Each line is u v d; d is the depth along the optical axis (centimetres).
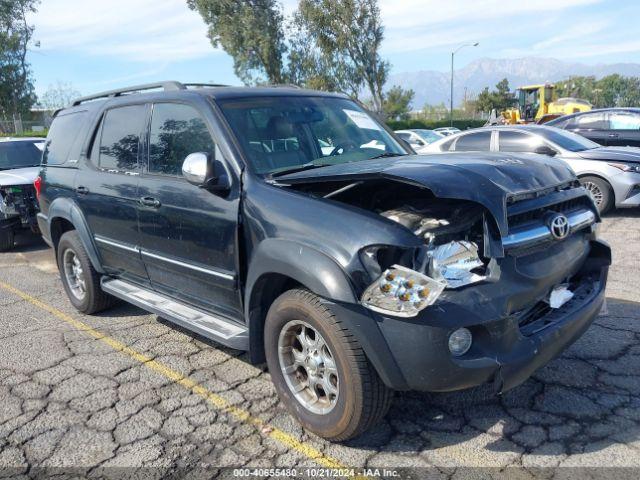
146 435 336
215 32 4662
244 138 367
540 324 304
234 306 369
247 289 335
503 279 280
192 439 329
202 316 402
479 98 6297
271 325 327
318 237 294
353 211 293
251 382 397
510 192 288
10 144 1008
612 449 299
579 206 355
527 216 307
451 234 281
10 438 339
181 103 405
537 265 298
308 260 292
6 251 881
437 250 271
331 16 4188
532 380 375
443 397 360
